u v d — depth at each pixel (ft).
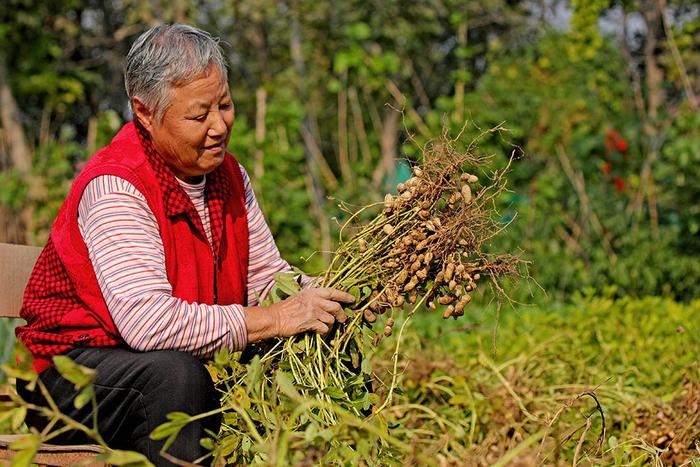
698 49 37.29
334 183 29.25
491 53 37.19
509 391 11.25
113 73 41.22
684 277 25.91
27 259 9.95
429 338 13.80
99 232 8.45
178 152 8.73
